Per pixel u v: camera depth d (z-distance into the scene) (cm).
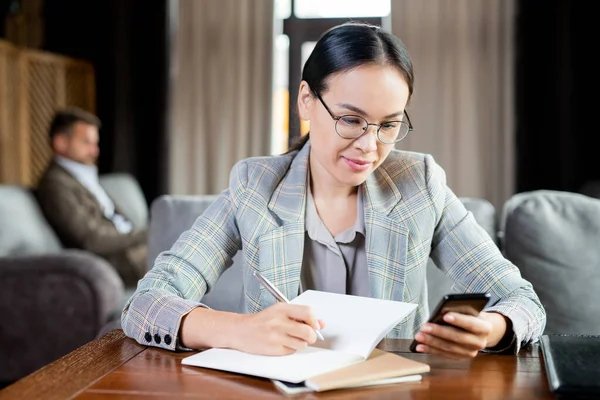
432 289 178
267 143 506
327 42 123
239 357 101
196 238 134
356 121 120
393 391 91
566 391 85
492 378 97
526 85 468
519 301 117
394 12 487
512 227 178
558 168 464
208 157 513
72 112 362
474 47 482
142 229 342
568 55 459
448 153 482
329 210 137
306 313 101
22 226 299
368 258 132
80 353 109
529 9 467
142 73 516
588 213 177
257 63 505
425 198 136
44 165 478
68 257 267
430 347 101
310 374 93
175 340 109
